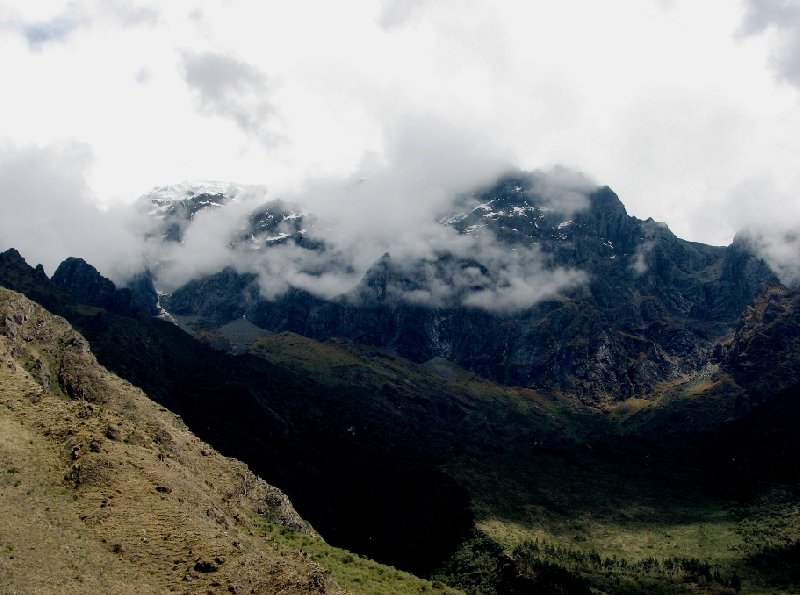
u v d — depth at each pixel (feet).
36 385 413.59
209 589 278.05
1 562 253.85
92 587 258.37
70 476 331.16
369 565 491.31
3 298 552.00
